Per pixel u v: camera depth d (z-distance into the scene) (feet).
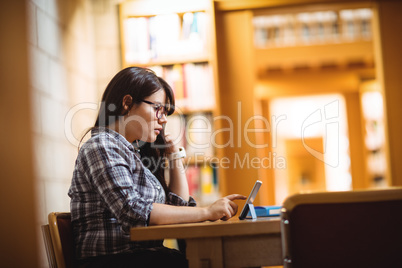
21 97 9.81
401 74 13.57
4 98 9.75
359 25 23.30
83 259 6.04
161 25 13.04
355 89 26.12
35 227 9.72
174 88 12.91
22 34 9.87
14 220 9.57
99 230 6.06
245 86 13.51
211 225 5.09
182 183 7.79
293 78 26.58
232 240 5.21
